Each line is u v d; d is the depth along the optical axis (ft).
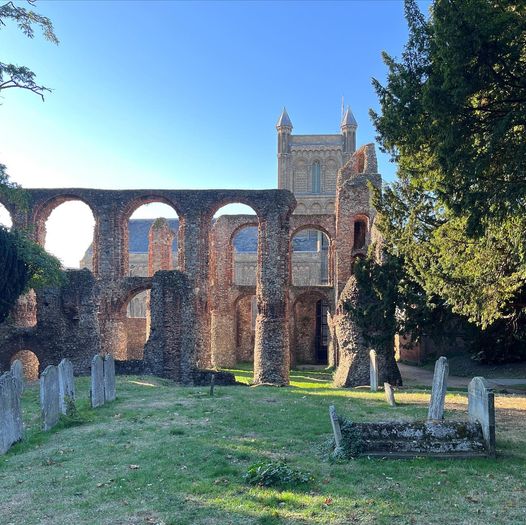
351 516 20.90
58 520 21.13
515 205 36.96
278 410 45.37
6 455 31.50
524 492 23.71
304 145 242.37
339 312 88.58
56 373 40.75
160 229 123.95
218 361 131.03
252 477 25.14
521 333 73.61
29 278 76.02
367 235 116.26
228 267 132.77
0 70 69.77
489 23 33.06
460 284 54.95
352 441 29.30
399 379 79.25
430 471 26.50
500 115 37.47
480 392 30.48
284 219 99.19
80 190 100.42
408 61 41.68
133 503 22.68
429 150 43.65
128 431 37.22
